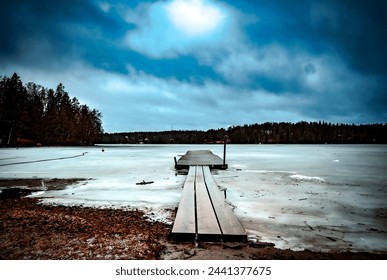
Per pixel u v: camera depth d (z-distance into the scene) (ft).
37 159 65.72
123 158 73.67
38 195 23.73
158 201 21.34
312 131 417.08
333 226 15.11
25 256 10.23
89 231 13.21
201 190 22.09
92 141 237.45
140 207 19.30
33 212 17.04
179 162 51.08
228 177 35.88
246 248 11.49
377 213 17.99
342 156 87.97
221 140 427.33
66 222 14.73
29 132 166.71
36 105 172.04
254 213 17.79
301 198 22.58
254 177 35.91
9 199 21.77
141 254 10.56
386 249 11.91
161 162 59.82
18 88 163.94
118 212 17.72
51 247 11.10
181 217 14.20
